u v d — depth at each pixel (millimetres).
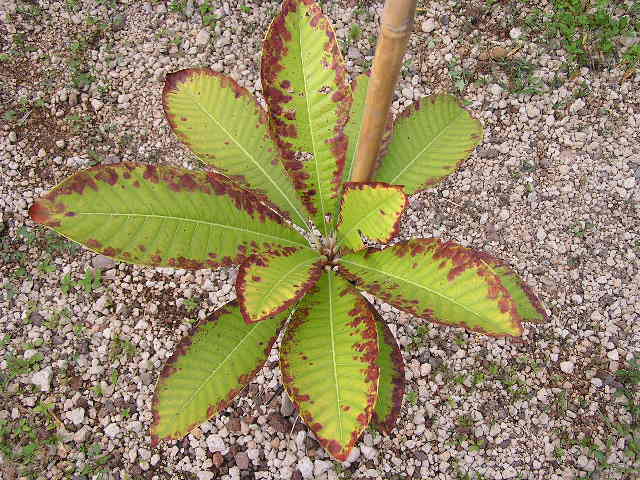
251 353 650
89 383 924
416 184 679
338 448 527
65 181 537
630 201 1064
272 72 583
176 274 1000
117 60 1168
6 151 1072
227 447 888
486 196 1071
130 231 557
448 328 968
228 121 653
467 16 1214
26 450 860
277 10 1218
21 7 1198
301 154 620
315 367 564
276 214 646
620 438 891
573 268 1018
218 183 605
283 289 533
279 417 900
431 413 917
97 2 1218
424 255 573
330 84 590
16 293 972
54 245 1001
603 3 1188
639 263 1017
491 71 1159
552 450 892
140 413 906
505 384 933
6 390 902
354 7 1216
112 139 1102
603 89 1146
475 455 893
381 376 698
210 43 1189
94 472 862
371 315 573
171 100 646
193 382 635
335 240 673
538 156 1101
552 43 1179
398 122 700
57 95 1124
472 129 689
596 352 958
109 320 967
